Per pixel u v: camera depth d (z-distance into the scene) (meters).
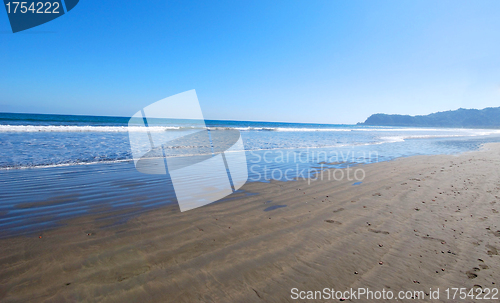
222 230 3.62
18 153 9.38
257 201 5.08
